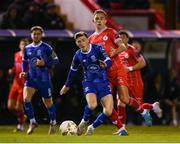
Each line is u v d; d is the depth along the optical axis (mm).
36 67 36062
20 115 41562
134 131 39812
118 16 58062
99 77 31656
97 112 49781
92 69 31656
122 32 37469
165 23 57125
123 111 36094
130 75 37188
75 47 50812
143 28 58250
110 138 30250
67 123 33562
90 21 54594
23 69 36375
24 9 52438
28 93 36156
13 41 50094
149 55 53812
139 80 37469
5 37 49469
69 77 32656
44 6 53062
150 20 58406
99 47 31719
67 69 51062
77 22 55000
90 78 31672
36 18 52062
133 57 37312
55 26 52562
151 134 35688
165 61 54062
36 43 36125
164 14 59188
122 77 33406
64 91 33000
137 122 52312
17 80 42625
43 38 49500
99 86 31594
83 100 51500
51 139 29312
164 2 61281
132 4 59500
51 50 36188
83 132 34000
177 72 55188
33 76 36062
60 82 51062
